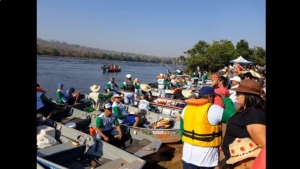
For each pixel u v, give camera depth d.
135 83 11.46
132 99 10.06
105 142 4.85
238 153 2.15
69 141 5.21
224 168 2.45
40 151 4.52
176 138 6.56
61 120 7.12
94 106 9.09
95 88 10.30
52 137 5.25
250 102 2.28
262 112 2.21
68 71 38.69
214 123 2.87
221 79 5.41
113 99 7.18
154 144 5.45
